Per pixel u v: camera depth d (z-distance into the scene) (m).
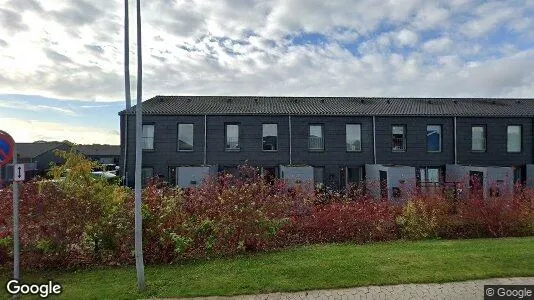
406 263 6.75
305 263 6.86
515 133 22.95
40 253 7.05
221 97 24.86
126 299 5.42
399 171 18.48
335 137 21.95
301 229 9.35
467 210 10.05
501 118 22.80
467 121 22.59
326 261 6.97
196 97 24.64
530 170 22.47
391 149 22.11
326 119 21.97
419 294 5.50
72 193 7.54
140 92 5.91
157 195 8.12
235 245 7.98
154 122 21.12
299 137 21.78
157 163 20.98
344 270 6.42
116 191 8.19
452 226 9.88
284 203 9.29
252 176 10.67
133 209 7.54
